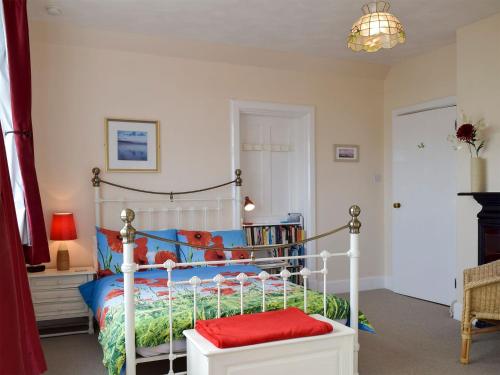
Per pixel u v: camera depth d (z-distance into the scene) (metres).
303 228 5.05
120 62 4.20
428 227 4.80
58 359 3.19
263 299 2.65
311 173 5.01
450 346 3.44
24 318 2.07
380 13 2.47
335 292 5.13
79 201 4.05
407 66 5.05
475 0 3.42
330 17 3.74
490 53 3.78
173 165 4.40
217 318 2.46
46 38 3.92
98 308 3.11
